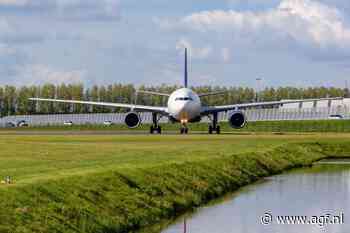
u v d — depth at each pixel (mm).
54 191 49562
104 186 55281
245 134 150250
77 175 55969
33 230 42344
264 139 125875
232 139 123625
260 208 59781
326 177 85000
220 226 51938
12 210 43531
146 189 59156
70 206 48281
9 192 46281
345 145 121438
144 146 99062
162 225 52375
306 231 50188
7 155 78188
